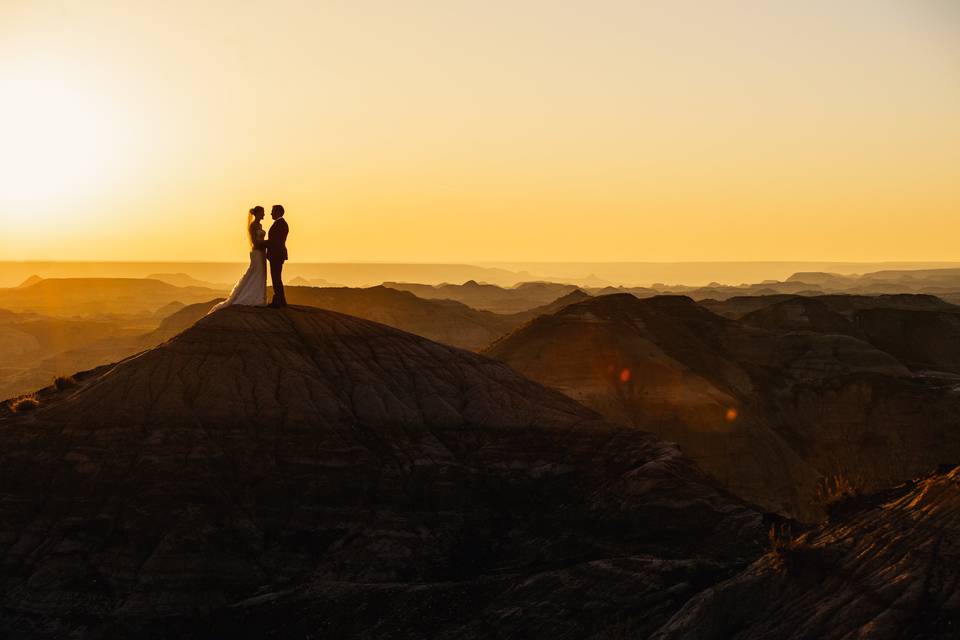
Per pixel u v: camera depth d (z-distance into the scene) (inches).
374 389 1785.2
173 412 1654.8
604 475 1610.5
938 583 787.4
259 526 1539.1
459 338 7696.9
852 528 913.5
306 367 1790.1
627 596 1069.1
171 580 1423.5
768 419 4025.6
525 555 1467.8
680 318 4827.8
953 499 863.1
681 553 1295.5
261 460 1614.2
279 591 1393.9
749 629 880.3
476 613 1154.0
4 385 7052.2
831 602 841.5
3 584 1430.9
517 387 1907.0
